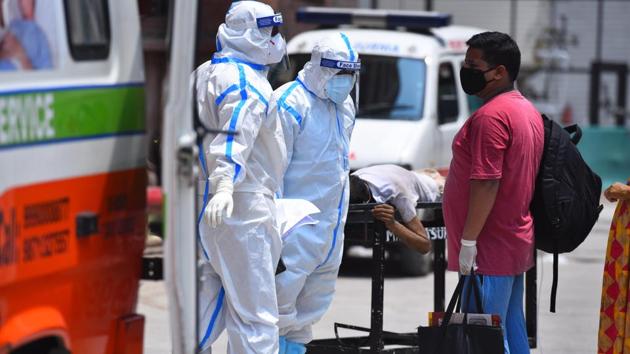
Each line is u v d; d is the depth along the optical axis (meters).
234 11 14.17
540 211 15.20
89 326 10.80
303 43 30.92
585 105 63.53
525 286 18.25
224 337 21.48
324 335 21.86
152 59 13.91
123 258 11.20
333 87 15.06
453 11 61.59
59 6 10.40
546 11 62.59
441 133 30.66
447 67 31.97
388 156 28.58
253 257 14.16
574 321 23.70
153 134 13.31
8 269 9.64
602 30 63.50
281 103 14.96
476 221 14.58
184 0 10.82
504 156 14.68
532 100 62.59
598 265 31.80
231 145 13.42
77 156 10.47
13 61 9.86
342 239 15.80
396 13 32.44
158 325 21.23
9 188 9.66
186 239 11.02
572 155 15.20
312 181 15.27
